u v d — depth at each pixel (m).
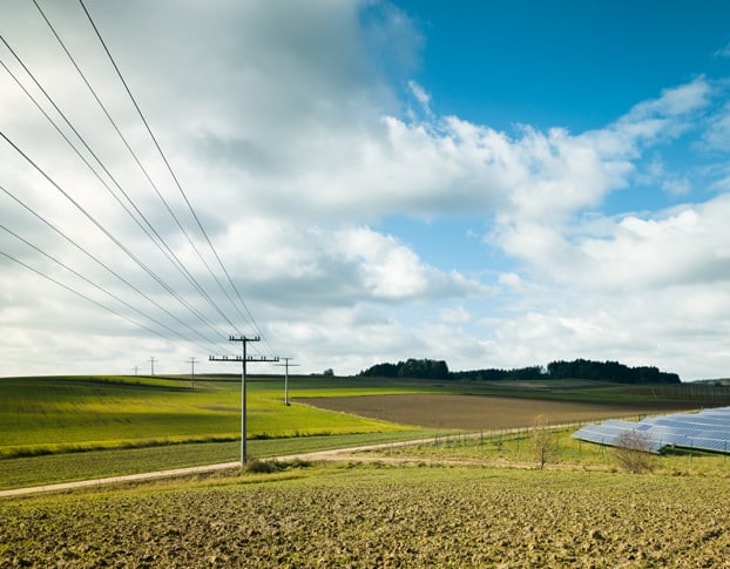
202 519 28.36
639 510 30.61
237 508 31.78
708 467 57.31
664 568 19.47
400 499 34.84
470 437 87.75
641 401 167.00
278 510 31.05
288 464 60.62
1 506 33.47
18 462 59.31
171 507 32.19
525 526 26.47
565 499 34.72
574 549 22.16
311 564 20.34
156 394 146.00
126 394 140.88
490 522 27.41
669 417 87.81
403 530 25.69
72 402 115.62
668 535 24.31
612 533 24.84
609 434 75.00
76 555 21.44
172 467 58.50
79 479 50.88
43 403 111.88
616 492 38.16
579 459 65.69
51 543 23.12
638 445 55.97
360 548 22.48
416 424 115.25
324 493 37.94
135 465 58.72
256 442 81.44
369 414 132.62
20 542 23.31
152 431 85.69
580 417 122.38
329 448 76.06
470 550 21.98
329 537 24.47
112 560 20.72
